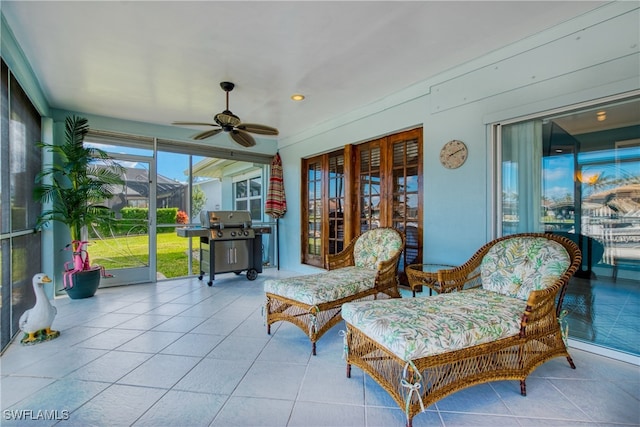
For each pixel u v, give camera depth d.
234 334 2.70
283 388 1.86
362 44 2.60
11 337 2.53
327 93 3.65
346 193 4.41
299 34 2.44
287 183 5.67
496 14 2.23
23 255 2.91
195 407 1.67
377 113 3.89
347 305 2.03
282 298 2.64
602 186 2.32
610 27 2.15
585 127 2.38
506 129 2.79
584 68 2.27
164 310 3.35
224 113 3.20
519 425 1.54
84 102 3.81
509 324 1.76
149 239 4.68
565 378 1.96
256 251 5.00
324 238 4.95
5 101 2.40
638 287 2.18
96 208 3.90
